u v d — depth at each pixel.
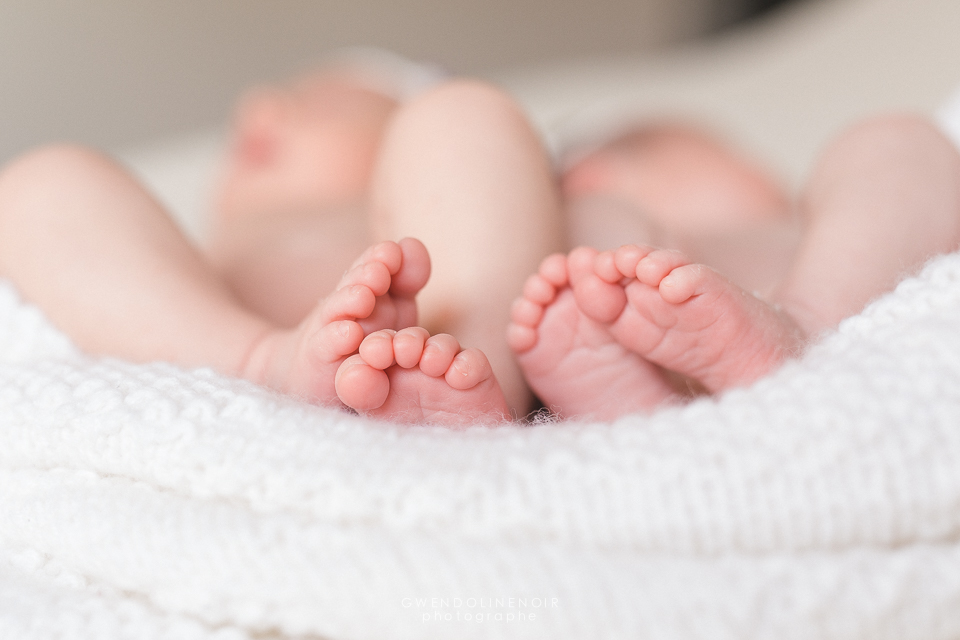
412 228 0.42
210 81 1.26
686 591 0.32
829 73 1.05
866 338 0.36
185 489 0.35
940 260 0.37
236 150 0.79
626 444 0.34
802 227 0.49
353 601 0.33
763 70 1.12
